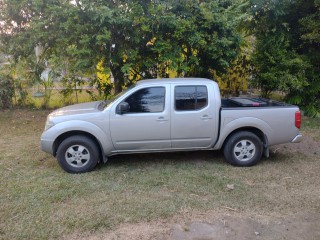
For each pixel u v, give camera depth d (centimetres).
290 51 991
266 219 403
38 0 759
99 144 550
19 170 560
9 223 389
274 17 970
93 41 767
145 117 538
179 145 558
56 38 822
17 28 908
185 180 515
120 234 370
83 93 1092
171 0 787
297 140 570
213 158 618
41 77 1028
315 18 944
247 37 1057
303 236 367
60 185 493
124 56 820
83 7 738
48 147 538
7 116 997
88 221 393
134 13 762
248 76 1093
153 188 487
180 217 406
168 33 809
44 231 373
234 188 486
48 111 1062
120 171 553
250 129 577
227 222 395
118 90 925
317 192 476
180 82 549
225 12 793
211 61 864
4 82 1044
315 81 994
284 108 562
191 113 545
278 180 518
